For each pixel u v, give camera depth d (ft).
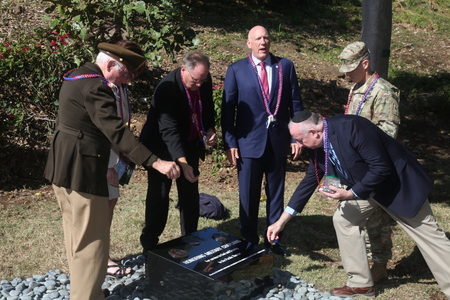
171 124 13.96
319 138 12.28
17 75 20.68
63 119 11.19
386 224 14.03
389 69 42.57
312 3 55.88
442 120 34.73
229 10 49.06
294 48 43.16
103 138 11.32
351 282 13.28
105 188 11.41
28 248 15.55
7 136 21.58
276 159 15.62
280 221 13.52
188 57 13.57
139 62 11.68
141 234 15.55
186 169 13.69
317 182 13.25
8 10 36.35
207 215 18.63
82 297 11.37
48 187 20.48
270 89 15.26
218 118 24.45
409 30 53.06
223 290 11.94
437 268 12.54
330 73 38.78
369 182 11.92
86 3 23.18
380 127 13.88
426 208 12.52
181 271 12.19
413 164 12.55
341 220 13.07
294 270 14.84
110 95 11.12
